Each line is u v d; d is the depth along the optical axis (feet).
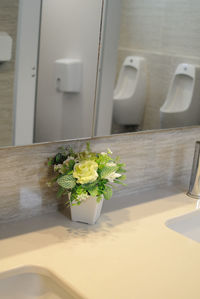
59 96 4.12
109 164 4.11
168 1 4.83
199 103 5.61
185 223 4.84
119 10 4.39
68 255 3.69
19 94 3.84
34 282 3.54
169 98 5.21
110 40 4.41
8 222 4.15
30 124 3.98
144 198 5.15
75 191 4.03
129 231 4.23
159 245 4.00
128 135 4.96
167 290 3.32
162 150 5.45
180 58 5.15
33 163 4.18
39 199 4.33
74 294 3.22
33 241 3.87
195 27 5.21
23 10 3.69
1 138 3.83
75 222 4.30
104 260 3.66
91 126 4.50
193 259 3.82
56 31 3.95
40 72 3.92
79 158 4.17
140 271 3.55
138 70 4.76
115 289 3.27
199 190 5.35
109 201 4.93
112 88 4.57
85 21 4.13
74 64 4.15
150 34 4.75
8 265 3.47
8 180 4.05
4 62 3.69
